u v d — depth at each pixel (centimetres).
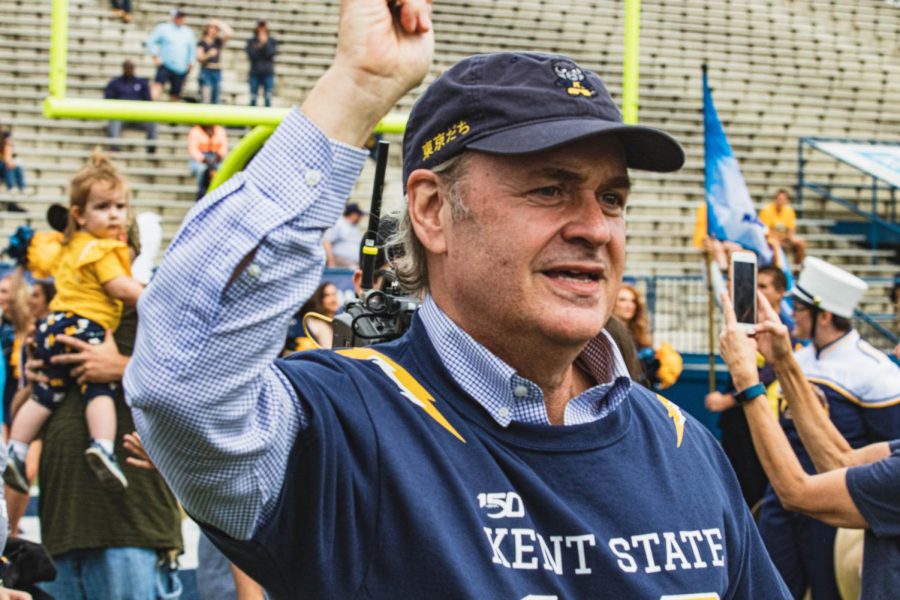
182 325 144
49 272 721
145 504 419
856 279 501
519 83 178
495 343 182
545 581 170
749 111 1970
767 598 204
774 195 1883
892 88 2095
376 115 156
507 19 1438
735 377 337
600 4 1431
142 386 144
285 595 166
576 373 199
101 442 406
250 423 151
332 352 185
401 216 205
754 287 346
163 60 1182
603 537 176
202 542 400
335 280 839
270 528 160
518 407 181
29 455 525
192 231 147
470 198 178
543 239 175
